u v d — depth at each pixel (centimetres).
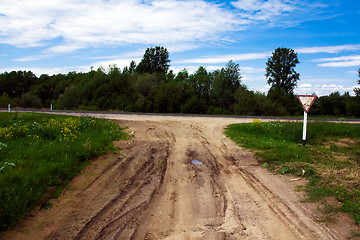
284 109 3891
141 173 701
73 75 5716
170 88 3991
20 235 382
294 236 409
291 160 816
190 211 498
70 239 384
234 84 4144
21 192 461
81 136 981
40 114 1850
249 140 1127
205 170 758
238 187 629
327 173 674
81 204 494
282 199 546
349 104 4031
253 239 404
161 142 1069
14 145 795
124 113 2439
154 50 5628
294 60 5100
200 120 1842
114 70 4459
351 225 427
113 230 418
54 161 645
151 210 496
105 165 723
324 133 1325
